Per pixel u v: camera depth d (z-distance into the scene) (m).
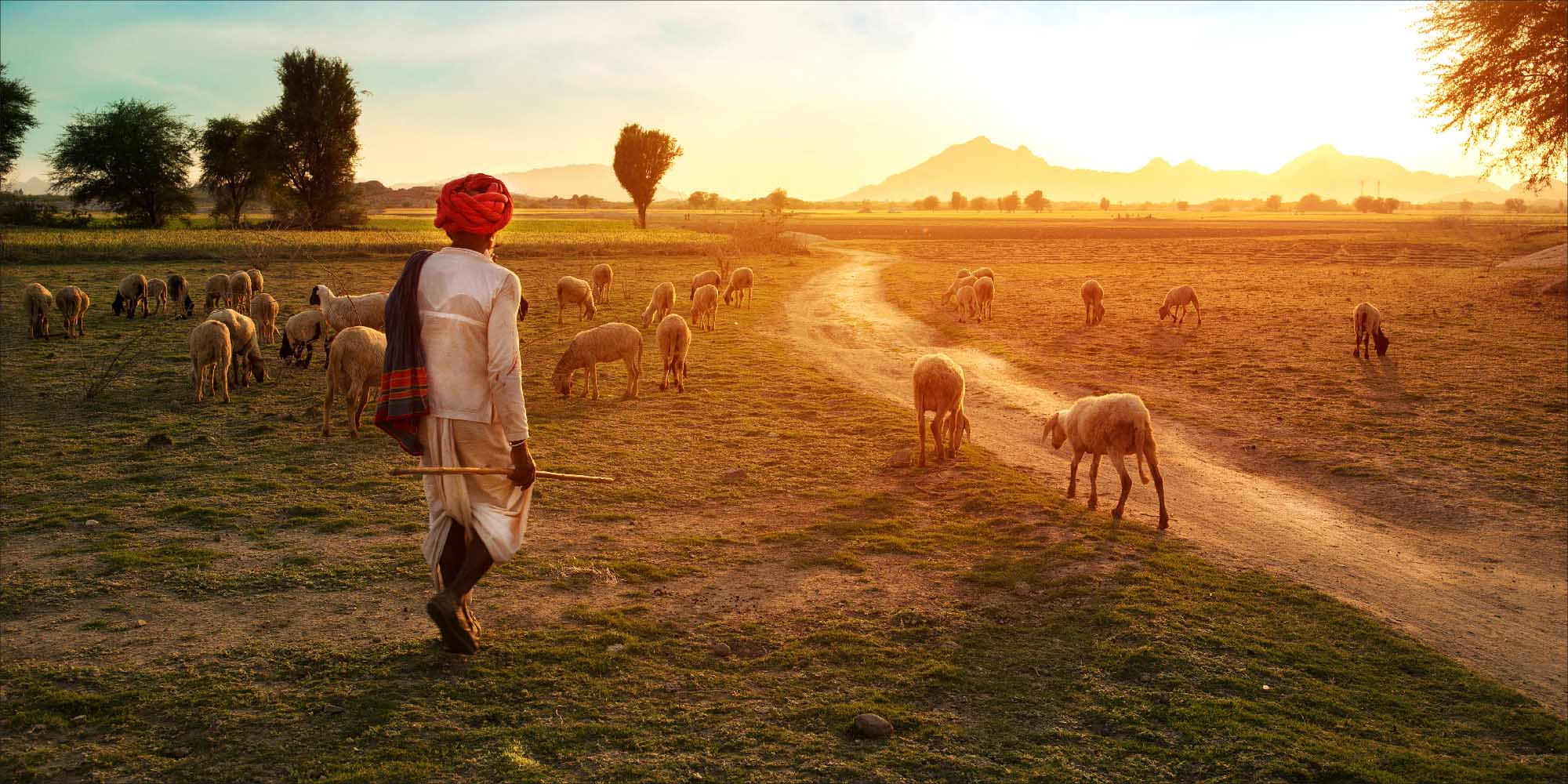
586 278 40.94
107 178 82.31
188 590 7.24
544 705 5.35
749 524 9.73
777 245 65.44
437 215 4.57
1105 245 81.94
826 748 5.04
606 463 12.12
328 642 6.18
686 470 11.95
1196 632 7.09
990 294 30.86
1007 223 153.25
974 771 4.86
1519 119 33.16
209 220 93.38
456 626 4.55
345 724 4.99
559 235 68.56
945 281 45.12
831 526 9.64
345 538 8.75
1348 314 29.16
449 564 4.71
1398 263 53.25
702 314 27.59
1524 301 31.28
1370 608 8.39
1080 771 4.93
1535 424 15.43
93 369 18.36
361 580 7.51
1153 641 6.80
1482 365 20.47
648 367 20.25
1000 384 19.97
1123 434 10.34
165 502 9.89
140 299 26.44
